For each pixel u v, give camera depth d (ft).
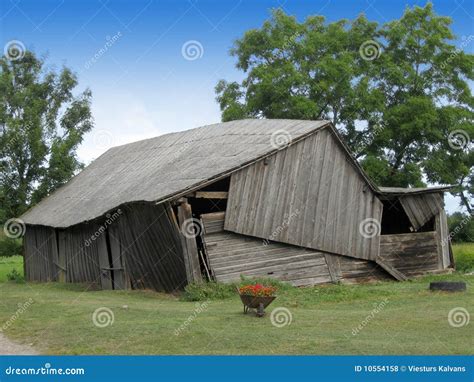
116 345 41.93
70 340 43.91
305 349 40.04
